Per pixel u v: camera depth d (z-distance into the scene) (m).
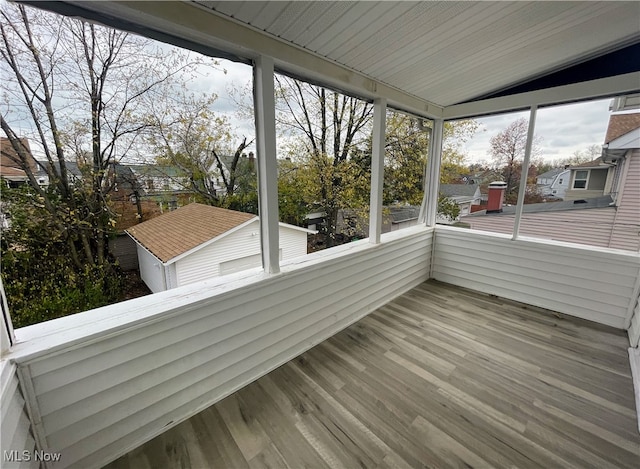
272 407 1.71
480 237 3.38
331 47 1.83
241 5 1.35
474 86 2.86
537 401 1.75
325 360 2.17
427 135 3.67
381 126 2.66
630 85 2.30
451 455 1.40
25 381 1.09
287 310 2.08
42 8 1.06
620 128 2.62
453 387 1.88
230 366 1.80
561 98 2.63
